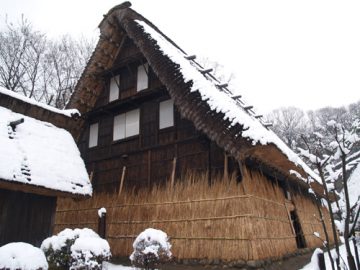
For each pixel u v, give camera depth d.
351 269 2.34
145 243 6.32
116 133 11.89
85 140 13.04
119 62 12.62
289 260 8.35
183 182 9.05
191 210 8.31
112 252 9.38
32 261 4.41
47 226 8.02
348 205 2.38
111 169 11.44
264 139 6.99
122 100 11.42
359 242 3.42
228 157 8.48
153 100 11.11
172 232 8.35
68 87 21.70
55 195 7.90
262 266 6.89
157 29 12.45
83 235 6.63
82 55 23.06
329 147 2.65
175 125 10.19
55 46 22.27
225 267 7.13
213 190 8.22
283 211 9.31
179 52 11.93
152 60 10.12
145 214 9.25
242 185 7.74
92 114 12.61
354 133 2.41
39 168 7.84
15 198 7.58
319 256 2.88
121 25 11.70
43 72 21.34
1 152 7.28
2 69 19.52
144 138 10.86
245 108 12.06
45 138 9.15
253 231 7.17
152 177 10.03
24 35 20.78
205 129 8.27
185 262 7.77
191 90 8.91
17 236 7.40
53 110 10.21
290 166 8.59
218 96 8.63
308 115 36.97
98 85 12.87
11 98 9.18
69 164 8.95
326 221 13.32
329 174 2.78
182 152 9.65
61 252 6.35
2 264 4.26
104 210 9.39
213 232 7.67
